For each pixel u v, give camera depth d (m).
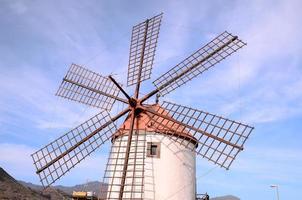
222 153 15.27
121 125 16.98
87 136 17.09
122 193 14.55
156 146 16.22
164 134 16.28
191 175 16.44
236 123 15.49
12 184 62.12
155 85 17.25
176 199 15.66
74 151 16.94
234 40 17.33
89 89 18.11
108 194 15.70
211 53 17.52
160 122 16.55
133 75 17.80
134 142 16.17
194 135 16.05
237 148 15.04
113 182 15.88
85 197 18.44
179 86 17.25
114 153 16.33
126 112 16.98
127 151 15.41
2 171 67.19
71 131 17.30
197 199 17.95
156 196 15.48
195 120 16.23
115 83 16.81
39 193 64.38
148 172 15.79
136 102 16.89
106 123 17.16
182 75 17.38
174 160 16.09
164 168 15.90
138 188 15.38
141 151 15.95
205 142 15.74
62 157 16.81
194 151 16.84
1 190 55.31
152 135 16.28
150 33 18.42
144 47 18.19
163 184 15.70
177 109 16.69
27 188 64.44
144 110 16.78
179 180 15.96
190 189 16.23
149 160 15.96
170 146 16.22
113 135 16.78
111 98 17.52
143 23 18.86
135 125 16.52
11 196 54.28
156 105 17.05
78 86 18.39
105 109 17.44
